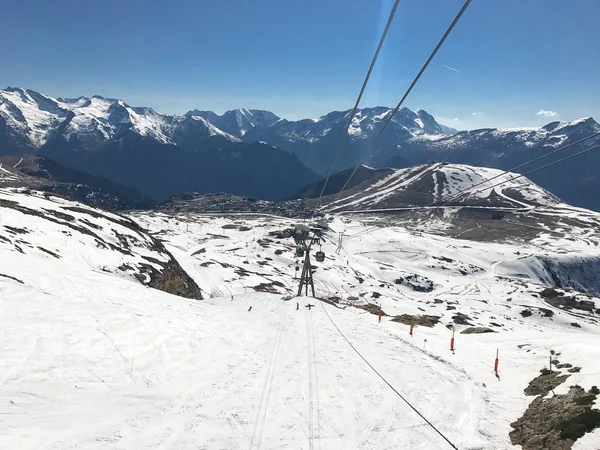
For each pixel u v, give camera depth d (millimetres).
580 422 12062
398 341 26234
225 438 12914
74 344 18047
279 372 19484
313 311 37219
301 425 14172
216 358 20719
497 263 197625
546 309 125250
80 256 41000
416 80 11000
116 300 27359
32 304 21531
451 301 134625
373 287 129500
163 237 180375
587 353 18766
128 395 14992
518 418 14719
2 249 30250
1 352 15695
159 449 11883
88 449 11320
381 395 17078
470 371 20172
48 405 13156
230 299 47656
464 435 13672
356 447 12875
